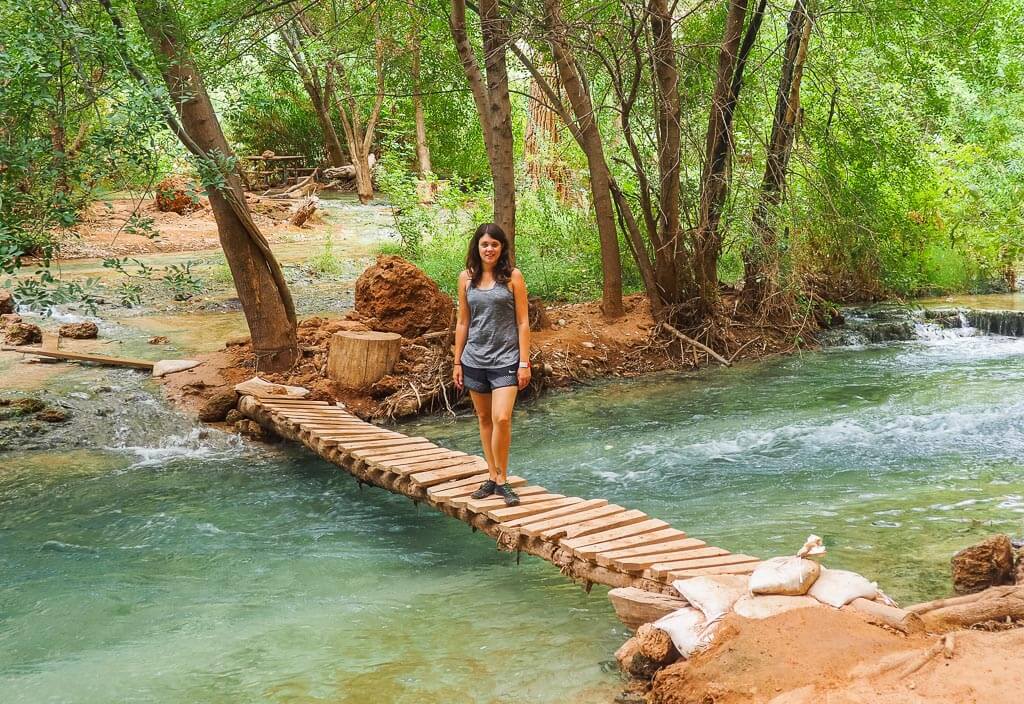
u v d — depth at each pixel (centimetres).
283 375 1151
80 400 1062
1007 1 1692
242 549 719
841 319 1584
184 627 575
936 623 450
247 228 1123
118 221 2269
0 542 738
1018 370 1255
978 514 713
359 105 3159
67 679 508
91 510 815
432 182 2256
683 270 1395
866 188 1493
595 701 459
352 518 792
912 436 945
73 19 860
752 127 1285
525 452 962
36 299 856
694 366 1346
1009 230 1955
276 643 548
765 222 1323
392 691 481
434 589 629
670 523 729
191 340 1330
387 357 1139
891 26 1359
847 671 406
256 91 1695
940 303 1775
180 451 988
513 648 530
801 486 810
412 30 1527
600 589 619
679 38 1404
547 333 1365
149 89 845
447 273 1705
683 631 457
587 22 1201
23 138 813
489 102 1223
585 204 1889
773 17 1314
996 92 2175
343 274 1861
